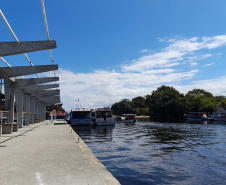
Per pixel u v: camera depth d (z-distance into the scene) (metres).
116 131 26.03
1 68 17.73
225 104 77.31
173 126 36.53
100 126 35.94
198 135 20.98
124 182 6.28
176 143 14.92
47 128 23.05
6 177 4.80
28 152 8.01
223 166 8.28
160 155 10.44
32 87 29.42
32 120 35.50
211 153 11.09
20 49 12.70
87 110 35.00
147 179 6.58
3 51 12.45
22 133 16.86
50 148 8.98
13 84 22.58
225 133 23.19
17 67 17.94
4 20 10.74
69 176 4.87
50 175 4.95
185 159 9.54
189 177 6.83
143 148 12.61
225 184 6.18
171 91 93.44
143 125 40.25
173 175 7.05
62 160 6.58
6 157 7.06
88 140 16.75
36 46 12.92
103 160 9.26
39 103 48.12
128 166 8.21
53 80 23.73
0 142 11.09
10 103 22.03
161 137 19.03
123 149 12.21
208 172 7.43
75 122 34.03
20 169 5.50
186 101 87.44
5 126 16.50
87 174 5.03
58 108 76.81
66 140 11.91
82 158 6.88
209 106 82.81
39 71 18.09
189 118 74.69
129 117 59.84
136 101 158.00
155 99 95.81
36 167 5.71
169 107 87.50
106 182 4.44
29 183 4.38
